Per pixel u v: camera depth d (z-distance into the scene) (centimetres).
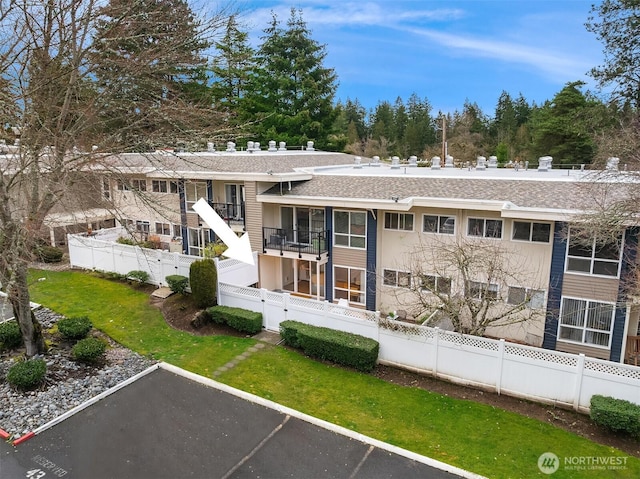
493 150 5766
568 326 1562
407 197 1753
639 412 1073
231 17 1862
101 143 1510
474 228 1691
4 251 1200
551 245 1548
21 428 980
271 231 2162
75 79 1359
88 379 1255
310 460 853
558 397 1227
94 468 827
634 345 1526
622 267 1427
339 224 1977
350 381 1370
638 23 3025
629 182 1388
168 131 1680
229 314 1709
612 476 972
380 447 894
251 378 1373
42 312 1808
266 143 4044
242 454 869
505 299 1617
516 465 1002
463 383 1349
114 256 2283
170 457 858
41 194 1428
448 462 1005
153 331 1694
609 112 3180
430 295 1714
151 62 1563
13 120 1301
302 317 1634
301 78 4231
